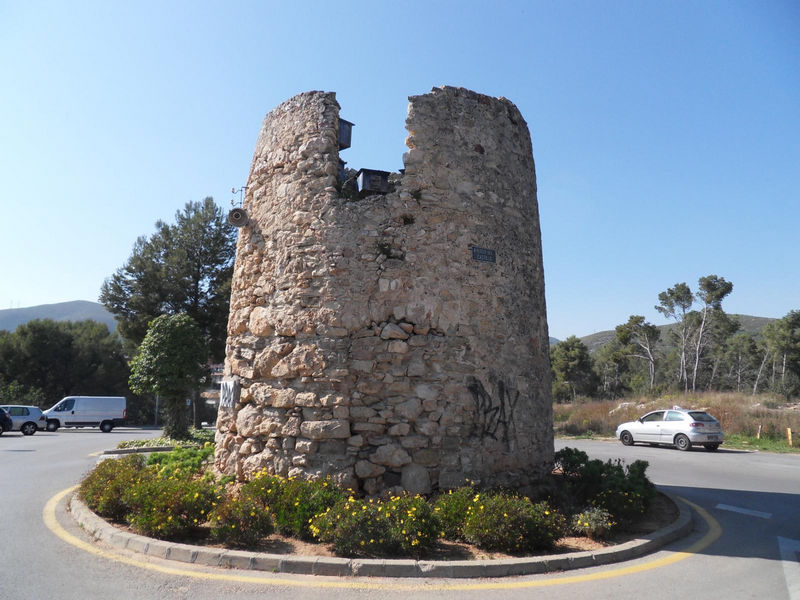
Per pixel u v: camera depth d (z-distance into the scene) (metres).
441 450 7.33
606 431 28.12
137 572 5.18
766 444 21.36
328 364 7.38
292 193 8.28
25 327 42.06
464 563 5.32
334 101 8.46
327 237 7.82
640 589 5.03
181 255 30.72
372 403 7.30
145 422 44.22
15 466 12.74
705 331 49.19
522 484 8.00
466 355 7.83
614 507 7.06
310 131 8.38
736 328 52.78
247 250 8.83
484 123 8.86
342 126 8.73
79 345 43.81
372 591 4.80
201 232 31.92
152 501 6.18
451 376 7.63
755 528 7.75
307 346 7.54
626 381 54.38
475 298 8.11
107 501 6.85
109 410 31.19
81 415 30.45
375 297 7.63
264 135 9.23
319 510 6.15
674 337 53.88
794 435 21.92
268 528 5.91
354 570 5.21
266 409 7.68
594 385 53.19
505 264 8.61
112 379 44.12
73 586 4.79
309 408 7.31
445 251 8.01
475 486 7.34
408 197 7.99
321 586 4.89
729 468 14.61
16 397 36.06
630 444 22.20
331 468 7.02
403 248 7.85
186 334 19.86
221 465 8.21
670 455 18.00
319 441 7.16
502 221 8.73
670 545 6.74
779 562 6.03
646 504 7.69
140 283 30.31
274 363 7.77
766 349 49.75
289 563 5.29
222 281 31.80
